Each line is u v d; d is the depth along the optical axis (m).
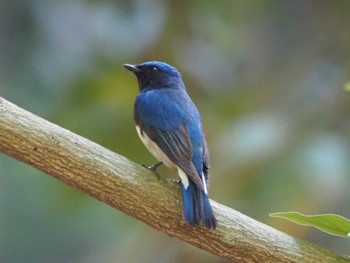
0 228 15.63
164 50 14.23
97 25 14.20
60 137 8.46
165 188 8.59
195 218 8.38
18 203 15.23
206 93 14.34
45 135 8.44
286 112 14.19
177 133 9.59
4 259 15.86
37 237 15.87
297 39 15.56
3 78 14.09
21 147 8.41
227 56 14.73
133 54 14.18
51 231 15.81
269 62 15.31
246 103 14.42
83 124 13.47
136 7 14.22
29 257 15.97
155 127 9.72
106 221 14.50
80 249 15.79
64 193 13.59
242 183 13.04
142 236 13.79
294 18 15.59
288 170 12.99
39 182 14.99
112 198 8.52
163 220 8.54
